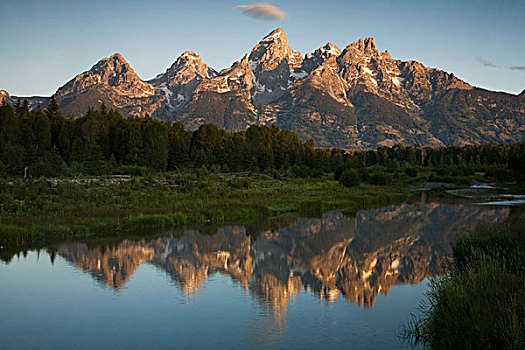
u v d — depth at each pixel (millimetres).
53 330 12195
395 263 20578
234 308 14055
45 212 28922
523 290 10930
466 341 9727
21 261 19938
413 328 12102
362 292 15922
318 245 24875
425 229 30516
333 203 45188
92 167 55906
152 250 22703
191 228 29922
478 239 17156
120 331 12133
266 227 31078
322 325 12562
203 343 11352
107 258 20750
